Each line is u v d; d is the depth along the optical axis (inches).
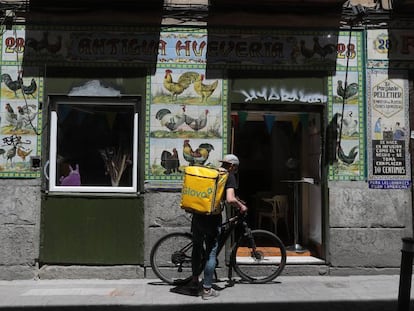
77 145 301.7
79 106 302.2
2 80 292.8
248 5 300.2
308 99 302.0
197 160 296.5
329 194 300.7
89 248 291.3
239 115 310.7
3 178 290.0
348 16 304.5
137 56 297.3
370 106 304.0
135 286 274.7
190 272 283.6
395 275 300.5
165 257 284.4
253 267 286.4
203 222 250.5
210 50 299.7
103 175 302.2
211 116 298.2
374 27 306.2
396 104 305.6
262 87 300.7
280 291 265.0
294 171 331.0
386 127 304.5
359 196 301.7
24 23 294.5
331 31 304.3
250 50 301.1
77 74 295.7
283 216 329.7
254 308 236.7
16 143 291.6
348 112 303.6
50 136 296.0
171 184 295.1
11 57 293.7
